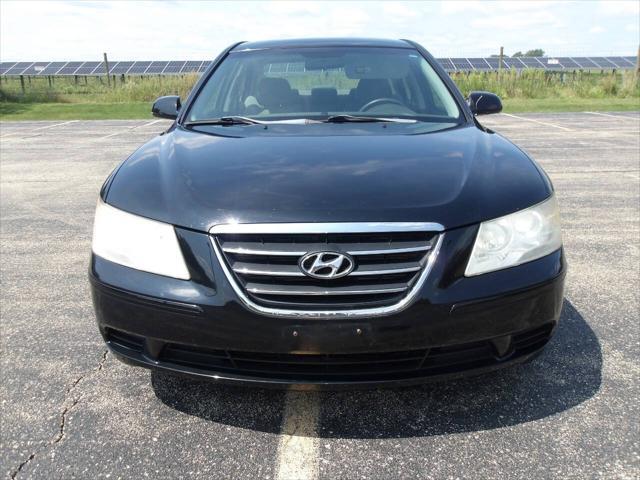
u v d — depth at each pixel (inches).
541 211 85.7
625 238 183.8
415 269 77.0
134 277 82.4
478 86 831.7
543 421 89.0
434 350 80.4
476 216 80.0
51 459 82.6
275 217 77.4
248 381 80.4
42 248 182.4
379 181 83.9
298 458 82.1
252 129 113.9
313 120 118.6
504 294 79.5
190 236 79.8
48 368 107.5
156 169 94.4
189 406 95.0
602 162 318.3
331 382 79.0
